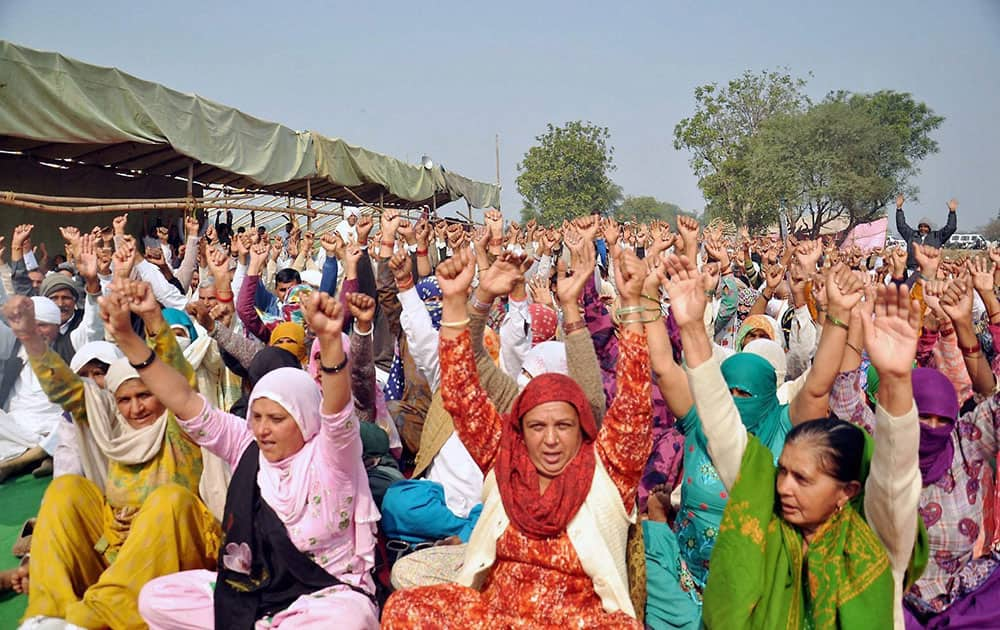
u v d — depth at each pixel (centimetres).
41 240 1284
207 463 401
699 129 3753
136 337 356
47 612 366
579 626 295
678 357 592
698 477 365
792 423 358
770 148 3319
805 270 612
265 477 352
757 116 3728
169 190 1638
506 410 395
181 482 404
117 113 1107
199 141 1267
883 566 259
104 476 416
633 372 302
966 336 443
